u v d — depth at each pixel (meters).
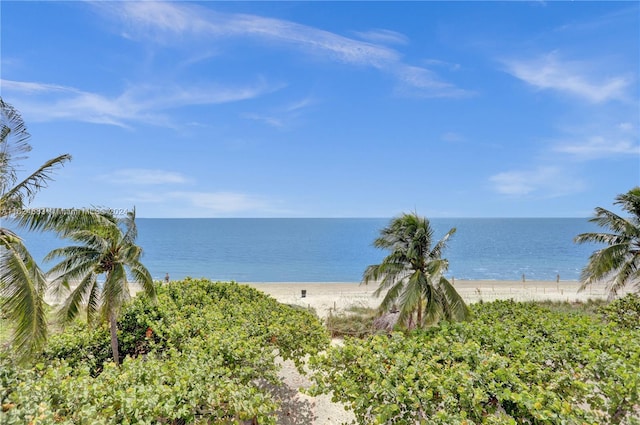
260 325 15.54
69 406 8.06
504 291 40.34
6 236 9.79
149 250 95.25
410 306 17.09
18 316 9.48
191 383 9.53
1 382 8.39
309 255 86.75
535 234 151.88
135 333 16.22
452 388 8.62
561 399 8.36
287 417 13.26
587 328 12.38
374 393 9.21
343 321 25.56
